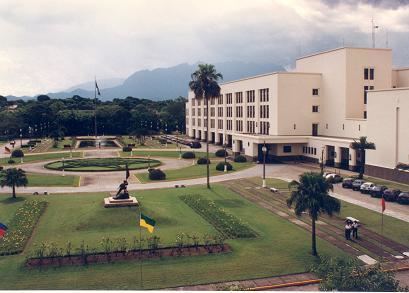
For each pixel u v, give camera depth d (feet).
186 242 139.44
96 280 114.11
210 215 174.60
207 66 261.24
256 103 390.83
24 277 115.96
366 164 272.72
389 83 333.42
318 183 131.13
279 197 213.87
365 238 149.38
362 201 203.21
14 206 194.59
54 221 167.43
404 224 165.07
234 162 349.00
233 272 119.75
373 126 264.93
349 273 88.02
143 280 114.32
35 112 636.48
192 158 373.61
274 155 353.10
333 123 341.62
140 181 263.49
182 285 111.75
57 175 286.87
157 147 476.95
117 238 144.05
